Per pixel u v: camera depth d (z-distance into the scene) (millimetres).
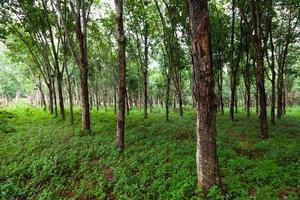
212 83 5617
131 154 9578
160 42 22234
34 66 30453
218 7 20266
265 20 16125
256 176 6582
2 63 39406
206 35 5398
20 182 8352
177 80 22922
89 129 14547
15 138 13664
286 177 6527
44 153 10617
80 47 14305
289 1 14117
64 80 39781
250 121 18656
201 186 5887
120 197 6484
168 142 10758
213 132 5742
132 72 39188
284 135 12773
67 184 7871
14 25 19188
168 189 6336
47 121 19438
